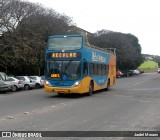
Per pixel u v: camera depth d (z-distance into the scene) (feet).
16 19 138.10
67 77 68.69
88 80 74.02
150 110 49.47
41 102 60.39
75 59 68.95
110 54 98.89
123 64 261.65
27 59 128.36
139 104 58.23
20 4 139.44
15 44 121.80
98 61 83.30
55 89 69.36
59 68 69.56
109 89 100.17
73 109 49.60
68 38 70.44
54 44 71.00
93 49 78.48
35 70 146.00
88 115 42.98
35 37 134.62
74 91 68.18
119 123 36.68
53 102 60.54
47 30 151.64
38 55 135.54
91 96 74.90
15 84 94.38
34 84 107.96
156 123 36.96
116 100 65.57
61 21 164.14
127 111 47.85
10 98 69.15
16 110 47.80
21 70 142.00
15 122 36.45
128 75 254.68
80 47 69.15
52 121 37.50
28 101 62.23
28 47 124.77
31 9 149.07
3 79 91.50
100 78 85.56
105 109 50.06
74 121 37.73
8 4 131.13
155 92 88.53
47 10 163.32
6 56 117.70
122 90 96.12
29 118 39.63
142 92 88.48
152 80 174.70
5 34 122.72
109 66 96.94
